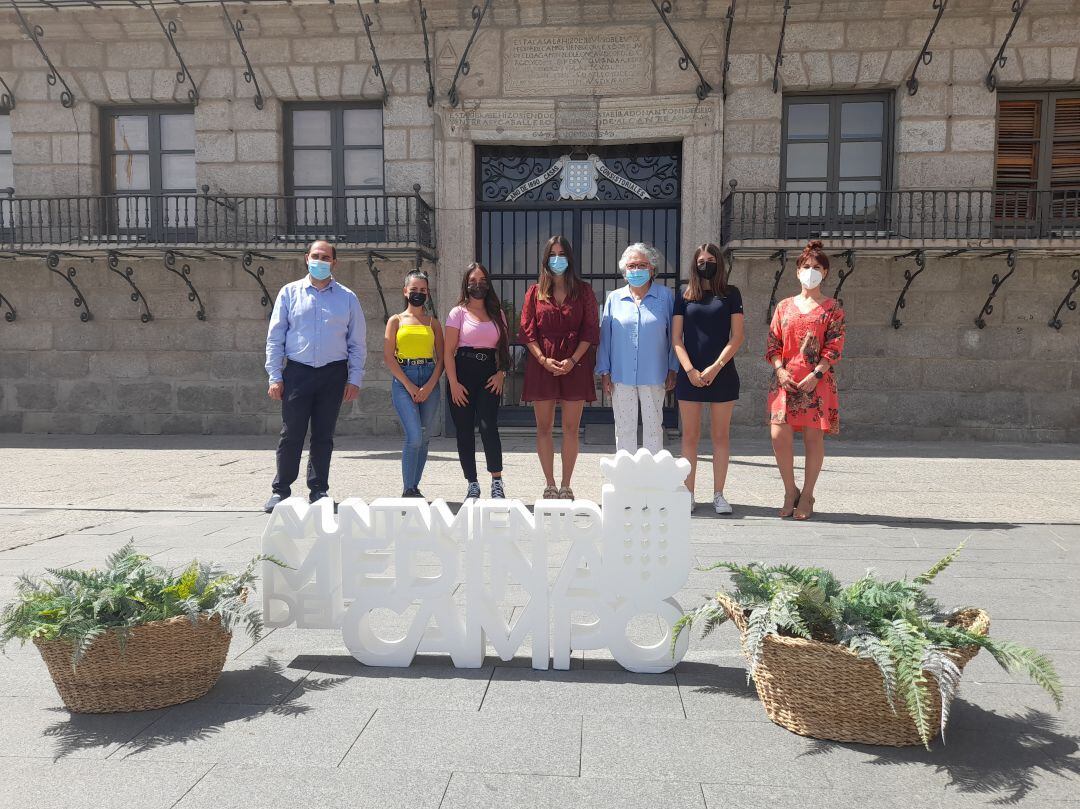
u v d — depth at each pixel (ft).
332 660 10.02
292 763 7.30
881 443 35.04
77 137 38.06
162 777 7.04
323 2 35.99
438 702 8.71
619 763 7.33
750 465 27.76
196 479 24.68
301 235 38.06
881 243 33.42
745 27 35.47
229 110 37.52
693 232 36.27
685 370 18.28
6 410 39.32
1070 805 6.61
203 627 8.61
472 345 19.25
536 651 9.68
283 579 10.16
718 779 7.04
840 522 17.94
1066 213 35.40
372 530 9.82
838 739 7.77
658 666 9.61
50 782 6.95
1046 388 35.58
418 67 36.86
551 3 35.83
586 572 9.65
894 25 34.86
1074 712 8.41
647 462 9.48
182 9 36.55
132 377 38.81
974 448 33.40
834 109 36.06
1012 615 11.42
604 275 37.96
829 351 17.74
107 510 19.63
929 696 7.39
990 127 34.81
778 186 35.78
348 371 19.72
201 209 38.11
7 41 37.86
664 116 36.09
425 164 37.19
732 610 8.77
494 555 9.71
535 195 38.04
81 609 8.35
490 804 6.61
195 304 38.40
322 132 38.09
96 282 38.63
